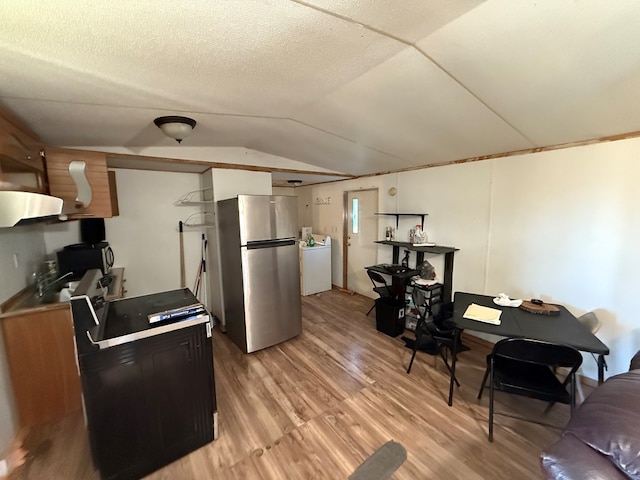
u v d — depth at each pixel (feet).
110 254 10.50
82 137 7.57
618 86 4.93
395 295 11.54
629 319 7.07
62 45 3.43
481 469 5.43
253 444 6.06
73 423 6.66
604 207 7.29
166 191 11.98
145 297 6.75
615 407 3.20
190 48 3.83
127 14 2.97
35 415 6.59
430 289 10.48
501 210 9.39
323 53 4.35
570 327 6.52
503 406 7.14
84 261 9.00
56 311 6.64
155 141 8.84
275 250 10.05
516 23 3.77
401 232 13.05
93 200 8.36
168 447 5.53
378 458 3.22
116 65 4.07
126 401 5.03
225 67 4.50
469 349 9.99
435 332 8.55
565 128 6.88
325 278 17.10
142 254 11.66
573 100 5.55
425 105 6.40
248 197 9.32
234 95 5.73
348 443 6.07
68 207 5.89
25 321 6.38
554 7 3.47
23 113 5.40
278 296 10.28
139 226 11.53
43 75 4.11
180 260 12.41
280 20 3.44
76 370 6.93
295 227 10.57
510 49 4.28
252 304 9.70
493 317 7.05
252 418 6.82
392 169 13.03
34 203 3.67
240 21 3.37
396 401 7.38
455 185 10.71
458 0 3.31
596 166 7.36
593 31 3.76
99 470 4.94
